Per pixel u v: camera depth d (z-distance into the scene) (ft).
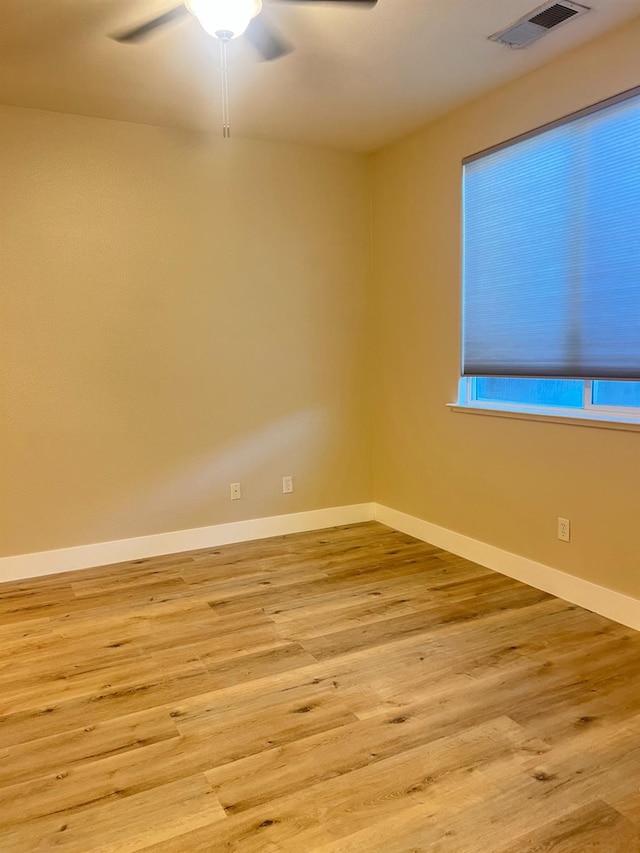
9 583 11.26
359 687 7.59
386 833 5.29
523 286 10.39
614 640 8.63
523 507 10.70
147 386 12.29
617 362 8.93
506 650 8.42
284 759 6.28
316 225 13.65
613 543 9.16
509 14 7.96
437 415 12.67
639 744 6.42
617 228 8.75
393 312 13.80
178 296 12.38
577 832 5.28
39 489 11.55
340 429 14.48
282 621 9.48
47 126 11.03
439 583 10.87
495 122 10.61
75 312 11.54
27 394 11.32
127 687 7.70
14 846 5.24
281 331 13.52
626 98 8.44
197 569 11.80
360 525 14.71
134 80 9.69
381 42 8.62
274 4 7.45
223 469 13.20
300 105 10.94
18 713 7.18
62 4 7.48
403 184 13.10
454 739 6.55
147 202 11.93
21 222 11.00
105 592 10.74
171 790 5.87
